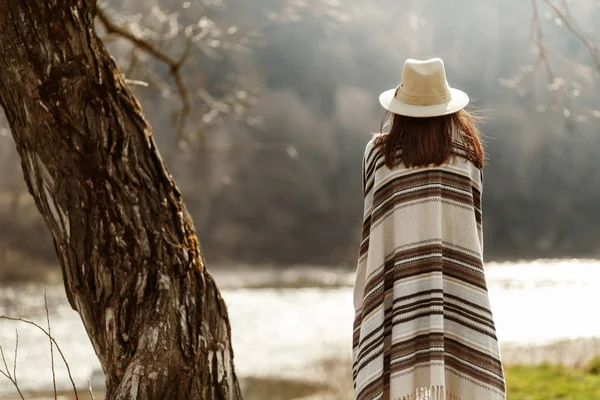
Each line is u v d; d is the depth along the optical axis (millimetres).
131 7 7949
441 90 3121
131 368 3041
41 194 3223
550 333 15367
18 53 3139
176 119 7738
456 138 3166
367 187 3281
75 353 14359
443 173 3137
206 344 3193
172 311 3148
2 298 23953
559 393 7129
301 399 10938
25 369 12812
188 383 3102
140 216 3213
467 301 3111
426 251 3109
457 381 3127
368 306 3139
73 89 3164
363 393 3090
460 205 3133
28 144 3201
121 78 3361
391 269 3168
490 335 3092
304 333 18188
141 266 3168
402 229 3127
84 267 3164
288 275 38500
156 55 7078
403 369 3062
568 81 6570
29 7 3139
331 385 11812
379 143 3230
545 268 37406
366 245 3264
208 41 7902
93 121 3186
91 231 3156
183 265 3238
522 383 7824
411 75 3125
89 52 3248
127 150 3246
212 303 3291
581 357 9633
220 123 8492
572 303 21312
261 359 14586
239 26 8414
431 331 3049
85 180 3162
